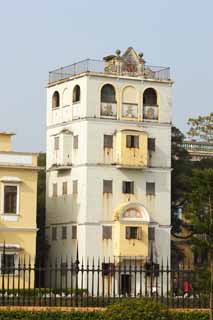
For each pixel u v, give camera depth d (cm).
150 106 10612
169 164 10612
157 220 10475
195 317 6059
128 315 5475
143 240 10281
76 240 10281
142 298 5762
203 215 9719
